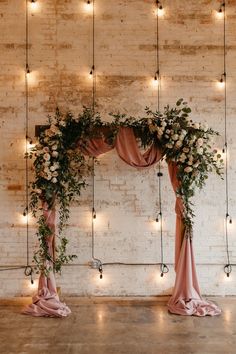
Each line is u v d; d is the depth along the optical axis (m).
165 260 6.03
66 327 4.93
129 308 5.64
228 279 6.02
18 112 6.02
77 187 5.71
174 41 6.05
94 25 6.06
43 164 5.32
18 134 6.01
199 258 6.02
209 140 5.47
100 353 4.21
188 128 5.41
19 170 6.00
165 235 6.04
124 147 5.43
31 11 6.05
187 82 6.06
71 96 6.04
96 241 6.02
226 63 6.04
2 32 6.03
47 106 6.02
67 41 6.06
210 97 6.06
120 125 5.44
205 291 6.00
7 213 5.99
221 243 6.04
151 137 5.45
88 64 6.06
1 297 5.95
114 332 4.77
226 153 6.05
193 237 6.02
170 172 5.59
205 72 6.07
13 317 5.28
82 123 5.42
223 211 6.05
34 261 5.97
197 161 5.36
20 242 5.98
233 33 6.03
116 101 6.05
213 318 5.22
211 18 6.04
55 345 4.41
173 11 6.04
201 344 4.43
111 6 6.08
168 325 4.98
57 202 5.97
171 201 6.05
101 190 6.04
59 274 5.90
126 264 6.02
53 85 6.04
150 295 6.00
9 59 6.03
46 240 5.46
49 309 5.30
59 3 6.06
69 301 5.82
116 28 6.07
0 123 6.00
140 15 6.07
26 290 5.96
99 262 6.00
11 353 4.22
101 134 5.44
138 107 6.05
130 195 6.05
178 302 5.44
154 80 6.07
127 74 6.06
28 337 4.63
